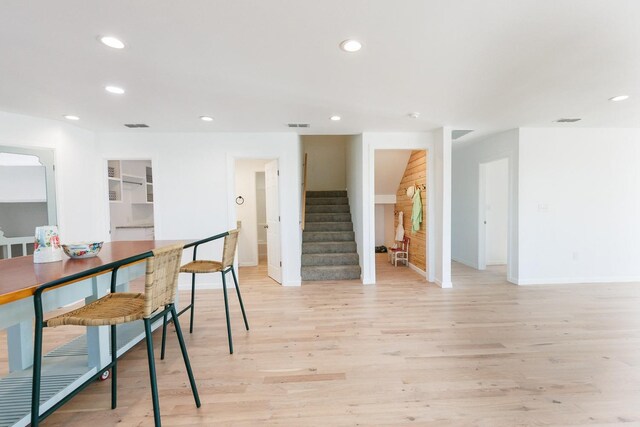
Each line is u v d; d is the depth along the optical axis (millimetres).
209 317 3137
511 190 4312
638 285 4125
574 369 2090
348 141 6031
